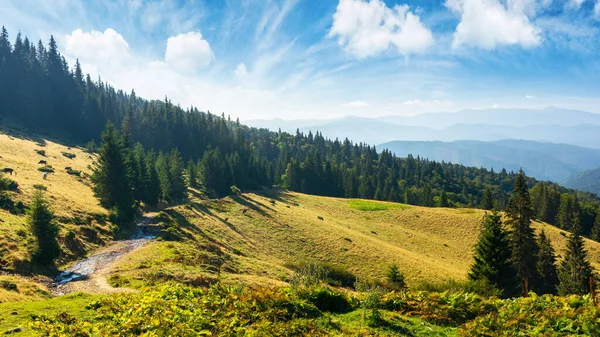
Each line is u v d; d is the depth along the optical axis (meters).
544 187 131.88
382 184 176.12
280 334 11.98
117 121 153.88
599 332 11.79
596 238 105.81
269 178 142.38
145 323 11.58
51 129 131.62
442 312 15.02
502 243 37.44
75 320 12.42
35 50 158.75
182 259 33.66
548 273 49.28
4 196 40.69
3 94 128.62
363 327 13.50
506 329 12.83
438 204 146.75
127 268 30.45
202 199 87.81
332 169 164.62
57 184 60.16
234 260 42.66
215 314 13.24
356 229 79.88
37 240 30.83
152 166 73.25
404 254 62.53
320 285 17.56
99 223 48.09
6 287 21.95
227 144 160.25
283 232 66.75
